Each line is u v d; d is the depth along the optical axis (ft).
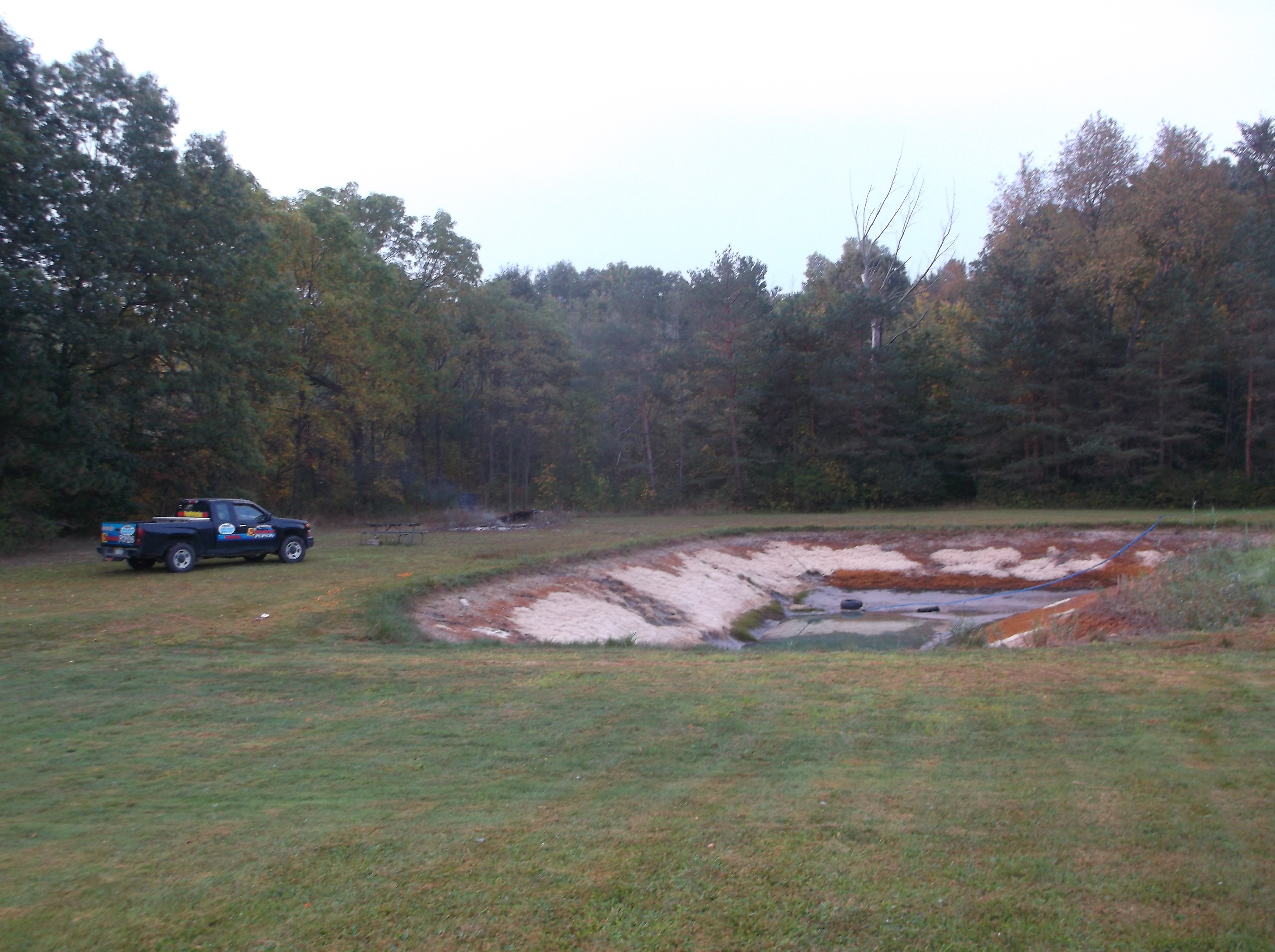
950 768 22.00
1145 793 19.40
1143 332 157.28
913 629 83.61
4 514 91.35
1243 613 51.31
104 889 16.16
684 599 85.30
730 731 26.22
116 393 105.40
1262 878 14.96
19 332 94.17
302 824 19.39
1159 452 153.48
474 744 25.89
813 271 290.35
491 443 186.91
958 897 14.60
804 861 16.24
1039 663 35.78
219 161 115.44
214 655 42.14
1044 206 191.11
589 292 358.64
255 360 118.21
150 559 73.05
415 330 170.19
